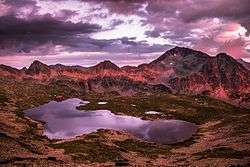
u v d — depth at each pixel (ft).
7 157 295.48
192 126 627.46
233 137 463.42
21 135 435.53
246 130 508.12
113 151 380.99
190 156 370.32
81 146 389.39
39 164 276.00
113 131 497.87
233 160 312.50
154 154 394.52
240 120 611.47
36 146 377.09
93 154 359.66
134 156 374.63
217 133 526.16
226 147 390.42
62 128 552.00
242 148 373.61
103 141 428.97
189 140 497.05
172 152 412.98
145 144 448.24
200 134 541.75
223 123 615.16
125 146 422.00
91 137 447.83
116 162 330.13
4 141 360.69
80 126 576.20
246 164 284.00
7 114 593.42
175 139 508.94
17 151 331.57
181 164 320.50
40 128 534.78
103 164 316.81
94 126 583.17
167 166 304.71
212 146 419.95
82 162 322.14
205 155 360.07
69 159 329.93
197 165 304.30
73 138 445.78
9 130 451.12
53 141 437.99
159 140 500.33
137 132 556.10
